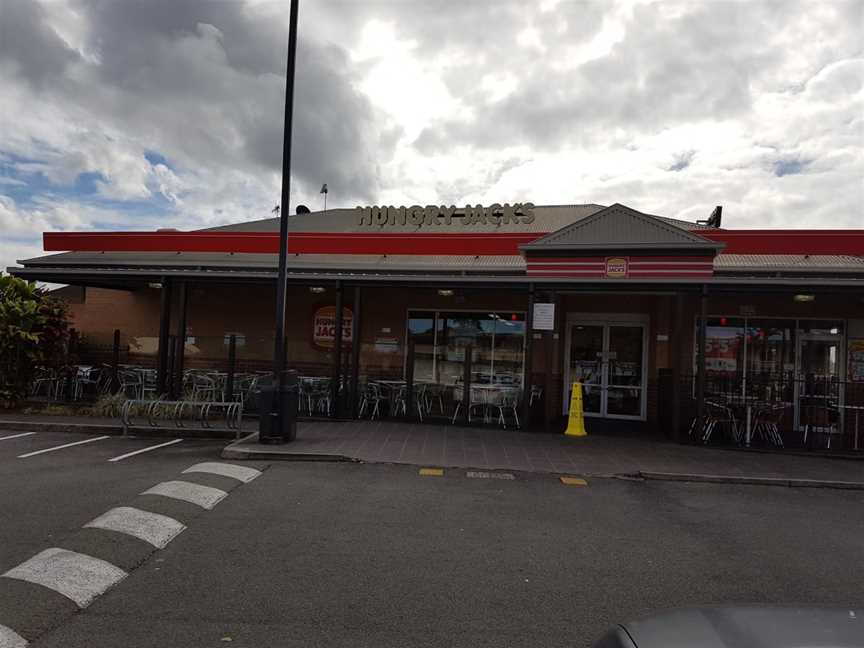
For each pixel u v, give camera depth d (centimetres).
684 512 727
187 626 401
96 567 489
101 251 1816
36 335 1307
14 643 370
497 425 1293
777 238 1422
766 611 226
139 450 979
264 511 665
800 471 941
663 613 235
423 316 1577
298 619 416
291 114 1041
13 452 948
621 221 1294
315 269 1577
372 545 570
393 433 1152
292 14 1038
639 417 1495
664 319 1438
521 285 1226
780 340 1392
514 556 554
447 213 1734
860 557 580
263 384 1027
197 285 1647
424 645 385
